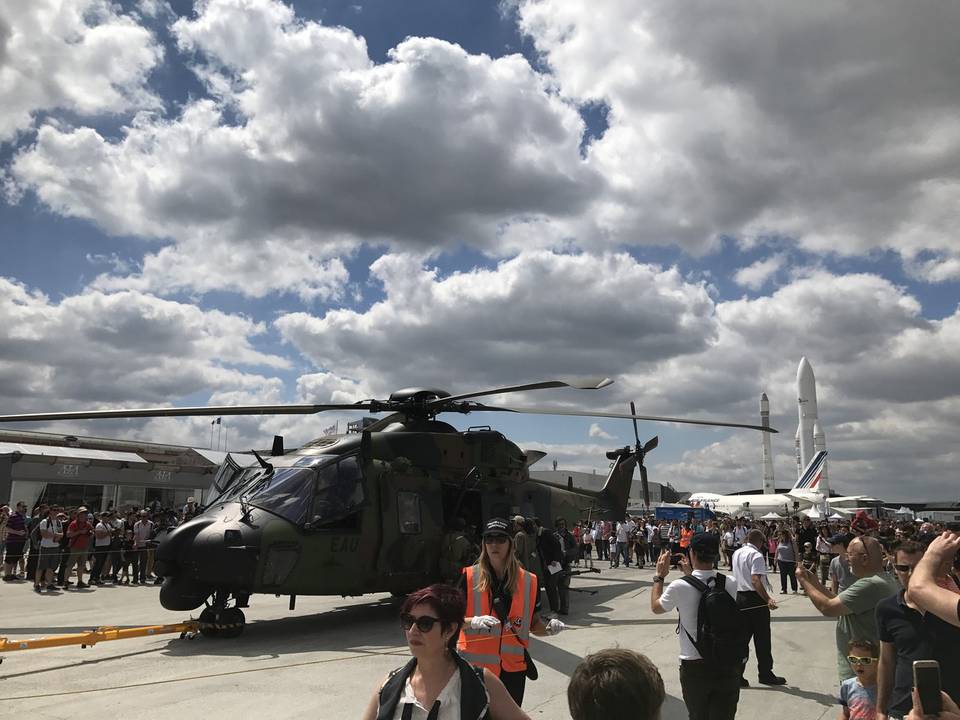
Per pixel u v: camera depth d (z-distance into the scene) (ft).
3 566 59.98
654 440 67.97
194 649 32.09
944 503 373.40
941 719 8.86
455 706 8.98
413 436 42.16
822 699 25.35
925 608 9.93
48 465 83.20
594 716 7.34
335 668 28.27
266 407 38.01
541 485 54.44
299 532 35.01
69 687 25.11
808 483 239.09
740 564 26.96
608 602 50.55
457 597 9.55
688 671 16.37
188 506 65.31
